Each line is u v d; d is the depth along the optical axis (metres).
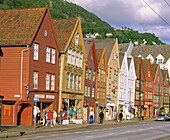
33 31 33.47
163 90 96.12
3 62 33.22
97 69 52.44
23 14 35.81
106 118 56.06
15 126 31.44
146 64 84.19
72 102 43.94
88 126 36.88
